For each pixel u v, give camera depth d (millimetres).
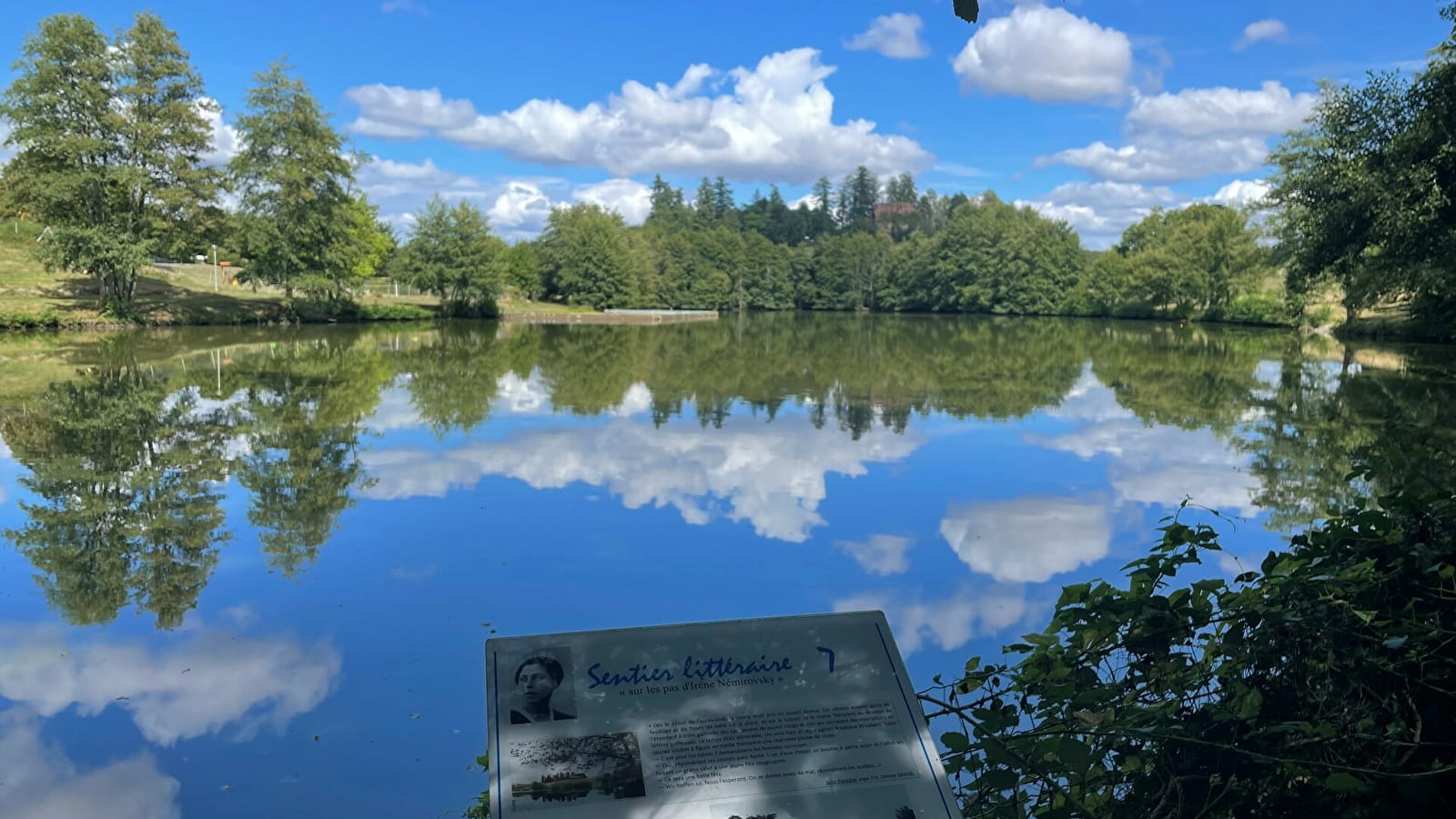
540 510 9891
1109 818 2674
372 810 4457
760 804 2145
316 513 9750
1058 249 81938
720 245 98312
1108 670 2902
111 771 4793
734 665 2359
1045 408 18500
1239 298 60938
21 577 7758
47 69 35219
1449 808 2289
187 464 12273
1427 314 26781
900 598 7172
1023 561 8086
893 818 2170
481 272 56781
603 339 41750
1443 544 2764
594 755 2172
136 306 38750
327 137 43656
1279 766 2549
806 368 27734
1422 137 22172
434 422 15852
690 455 13047
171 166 37656
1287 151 34594
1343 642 2607
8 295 38844
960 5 2367
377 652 6270
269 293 50625
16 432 14531
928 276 88438
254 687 5754
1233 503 10250
